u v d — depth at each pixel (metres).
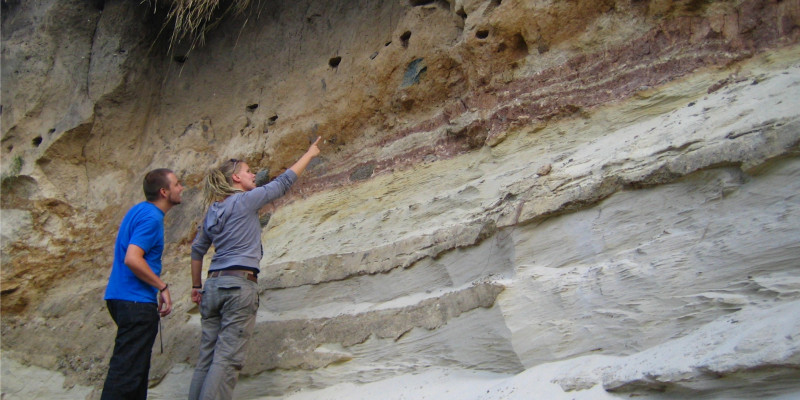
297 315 4.08
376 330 3.61
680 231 2.69
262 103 5.40
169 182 3.85
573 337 2.81
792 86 2.74
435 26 4.50
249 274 3.63
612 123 3.50
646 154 2.93
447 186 4.04
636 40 3.62
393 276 3.77
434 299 3.45
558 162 3.46
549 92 3.82
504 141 3.89
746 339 2.14
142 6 5.99
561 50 3.88
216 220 3.69
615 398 2.42
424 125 4.45
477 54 4.12
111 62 5.94
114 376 3.47
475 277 3.39
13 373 5.20
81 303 5.36
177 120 5.87
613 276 2.77
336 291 4.04
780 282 2.31
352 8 5.11
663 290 2.61
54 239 5.77
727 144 2.61
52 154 5.92
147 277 3.57
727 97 3.02
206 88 5.79
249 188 3.98
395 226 4.05
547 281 2.98
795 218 2.38
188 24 5.72
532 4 3.92
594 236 2.95
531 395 2.68
